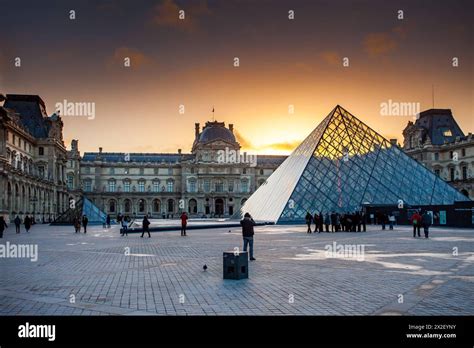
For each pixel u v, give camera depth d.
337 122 87.94
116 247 39.62
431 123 169.38
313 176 79.06
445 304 16.27
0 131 104.44
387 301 16.80
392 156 86.56
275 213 78.62
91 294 18.25
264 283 20.55
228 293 18.34
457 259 29.00
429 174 85.94
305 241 43.97
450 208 73.94
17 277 22.53
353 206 78.00
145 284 20.44
